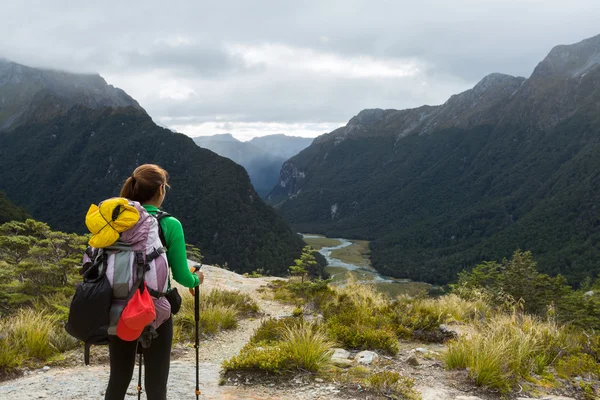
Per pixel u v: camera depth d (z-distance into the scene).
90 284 2.39
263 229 182.00
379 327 7.84
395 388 4.39
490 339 5.80
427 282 176.50
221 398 4.20
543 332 6.64
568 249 185.75
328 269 172.12
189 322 8.49
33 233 12.70
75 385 4.65
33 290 10.85
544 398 4.53
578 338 6.79
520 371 5.22
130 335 2.37
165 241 2.62
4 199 71.69
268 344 6.39
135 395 4.18
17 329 6.51
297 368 5.01
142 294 2.39
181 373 5.27
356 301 10.40
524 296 24.64
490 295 12.47
